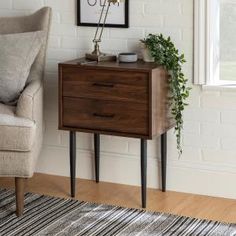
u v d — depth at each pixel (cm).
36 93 429
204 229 406
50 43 477
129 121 424
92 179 480
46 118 486
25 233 403
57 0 471
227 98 440
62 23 472
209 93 443
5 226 411
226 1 438
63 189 464
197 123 449
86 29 467
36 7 477
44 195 453
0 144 414
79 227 410
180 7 442
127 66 423
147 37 452
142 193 434
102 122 430
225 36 442
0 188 464
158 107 425
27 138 412
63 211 430
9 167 416
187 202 443
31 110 420
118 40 459
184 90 447
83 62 436
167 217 421
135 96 420
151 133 420
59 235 400
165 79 430
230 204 440
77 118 436
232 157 445
